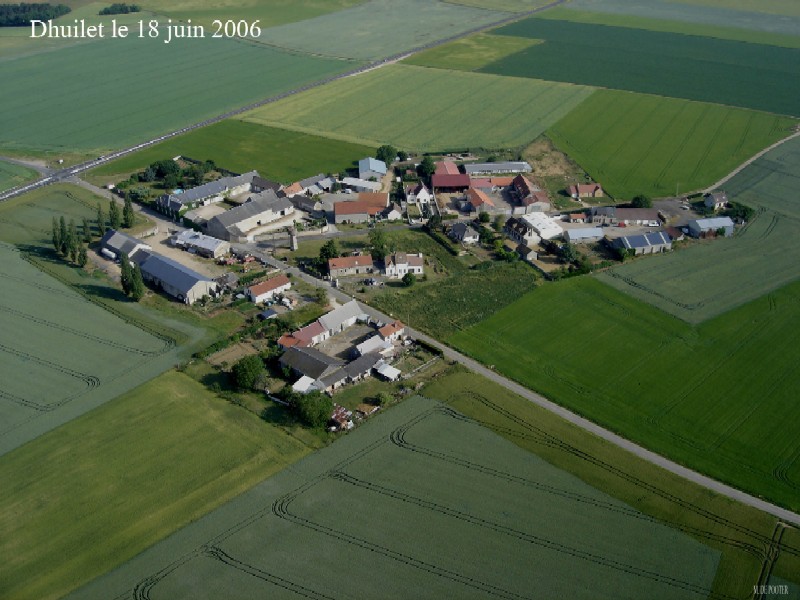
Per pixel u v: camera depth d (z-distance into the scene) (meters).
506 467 120.50
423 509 112.50
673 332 156.62
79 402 136.38
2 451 124.88
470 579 101.31
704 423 131.12
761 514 112.12
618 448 124.81
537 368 145.75
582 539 107.56
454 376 142.62
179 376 143.25
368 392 138.62
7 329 158.38
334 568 103.06
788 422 131.25
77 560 105.38
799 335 155.12
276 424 130.62
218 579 101.81
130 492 116.50
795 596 99.00
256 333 156.38
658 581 101.19
